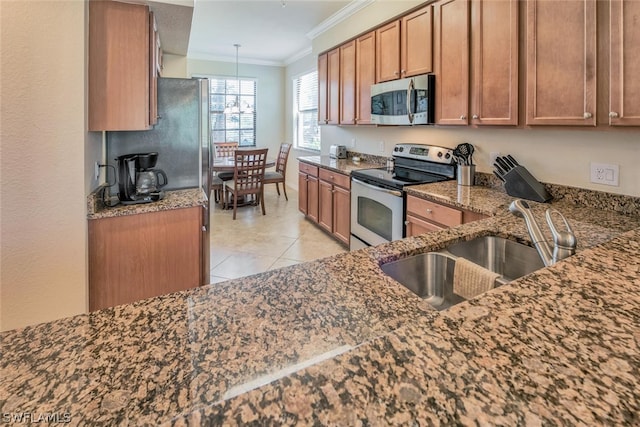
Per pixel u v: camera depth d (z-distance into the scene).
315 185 4.36
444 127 2.95
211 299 0.88
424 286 1.27
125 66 1.94
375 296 0.90
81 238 1.77
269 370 0.62
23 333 0.72
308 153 6.60
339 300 0.88
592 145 1.91
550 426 0.38
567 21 1.70
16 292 1.64
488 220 1.62
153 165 2.28
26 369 0.60
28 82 1.59
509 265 1.43
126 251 2.01
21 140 1.60
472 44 2.27
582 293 0.70
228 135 7.20
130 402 0.53
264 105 7.42
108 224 1.94
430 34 2.63
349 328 0.76
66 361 0.63
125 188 2.12
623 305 0.65
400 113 2.92
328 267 1.08
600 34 1.58
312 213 4.53
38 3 1.59
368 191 3.10
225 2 3.88
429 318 0.61
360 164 4.01
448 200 2.17
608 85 1.56
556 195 2.09
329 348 0.69
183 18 2.29
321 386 0.44
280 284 0.97
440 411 0.40
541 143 2.17
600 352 0.51
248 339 0.71
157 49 2.54
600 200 1.89
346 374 0.46
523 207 1.16
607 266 0.85
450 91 2.46
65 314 1.75
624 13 1.49
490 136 2.51
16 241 1.62
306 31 4.88
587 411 0.40
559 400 0.41
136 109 1.98
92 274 1.93
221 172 5.70
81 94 1.71
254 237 4.09
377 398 0.42
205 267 2.41
